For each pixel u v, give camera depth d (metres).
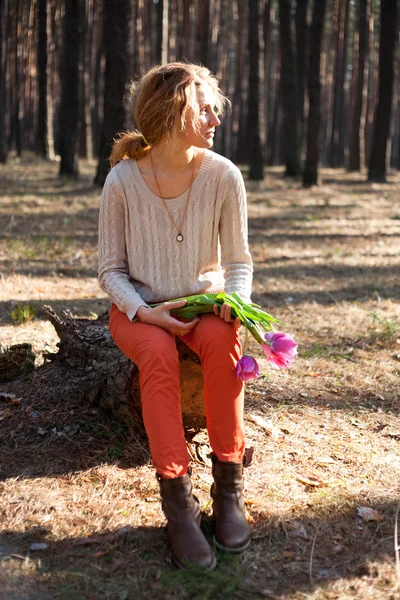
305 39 23.83
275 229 10.74
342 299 6.07
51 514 2.36
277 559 2.16
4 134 20.86
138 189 2.42
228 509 2.21
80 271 6.86
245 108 34.06
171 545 2.13
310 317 5.38
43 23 22.33
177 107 2.29
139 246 2.47
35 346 4.05
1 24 20.48
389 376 4.00
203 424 2.89
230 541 2.15
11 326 4.52
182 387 2.73
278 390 3.68
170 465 2.14
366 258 8.35
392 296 6.20
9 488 2.51
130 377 2.67
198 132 2.34
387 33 19.95
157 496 2.51
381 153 20.75
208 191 2.43
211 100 2.39
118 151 2.50
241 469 2.28
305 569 2.10
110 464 2.73
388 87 20.30
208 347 2.27
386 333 4.77
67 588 1.97
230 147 34.97
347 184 20.08
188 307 2.35
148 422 2.20
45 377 3.29
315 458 2.86
